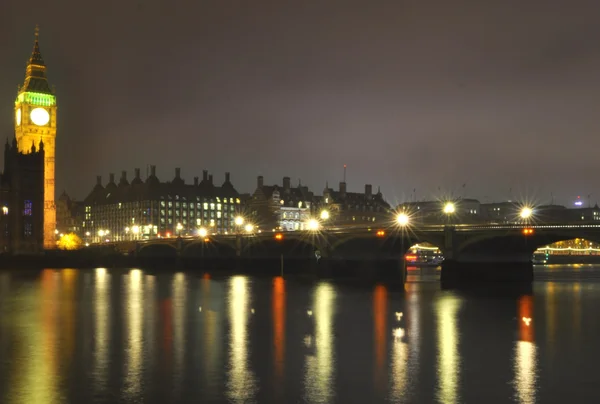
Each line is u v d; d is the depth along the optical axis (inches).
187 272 6520.7
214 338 2180.1
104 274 6033.5
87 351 1951.3
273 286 4456.2
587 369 1734.7
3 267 7017.7
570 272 6624.0
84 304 3221.0
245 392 1508.4
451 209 5516.7
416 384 1576.0
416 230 4547.2
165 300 3430.1
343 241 5182.1
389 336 2226.9
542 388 1549.0
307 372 1689.2
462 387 1555.1
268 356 1882.4
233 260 7086.6
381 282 4817.9
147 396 1475.1
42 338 2175.2
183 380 1608.0
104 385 1563.7
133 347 2014.0
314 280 5017.2
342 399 1460.4
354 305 3166.8
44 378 1622.8
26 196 7396.7
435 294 3727.9
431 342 2114.9
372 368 1734.7
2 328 2394.2
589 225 3582.7
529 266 4539.9
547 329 2391.7
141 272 6496.1
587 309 2984.7
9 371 1695.4
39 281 4911.4
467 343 2096.5
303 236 5561.0
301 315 2780.5
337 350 1978.3
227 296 3673.7
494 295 3676.2
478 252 4419.3
